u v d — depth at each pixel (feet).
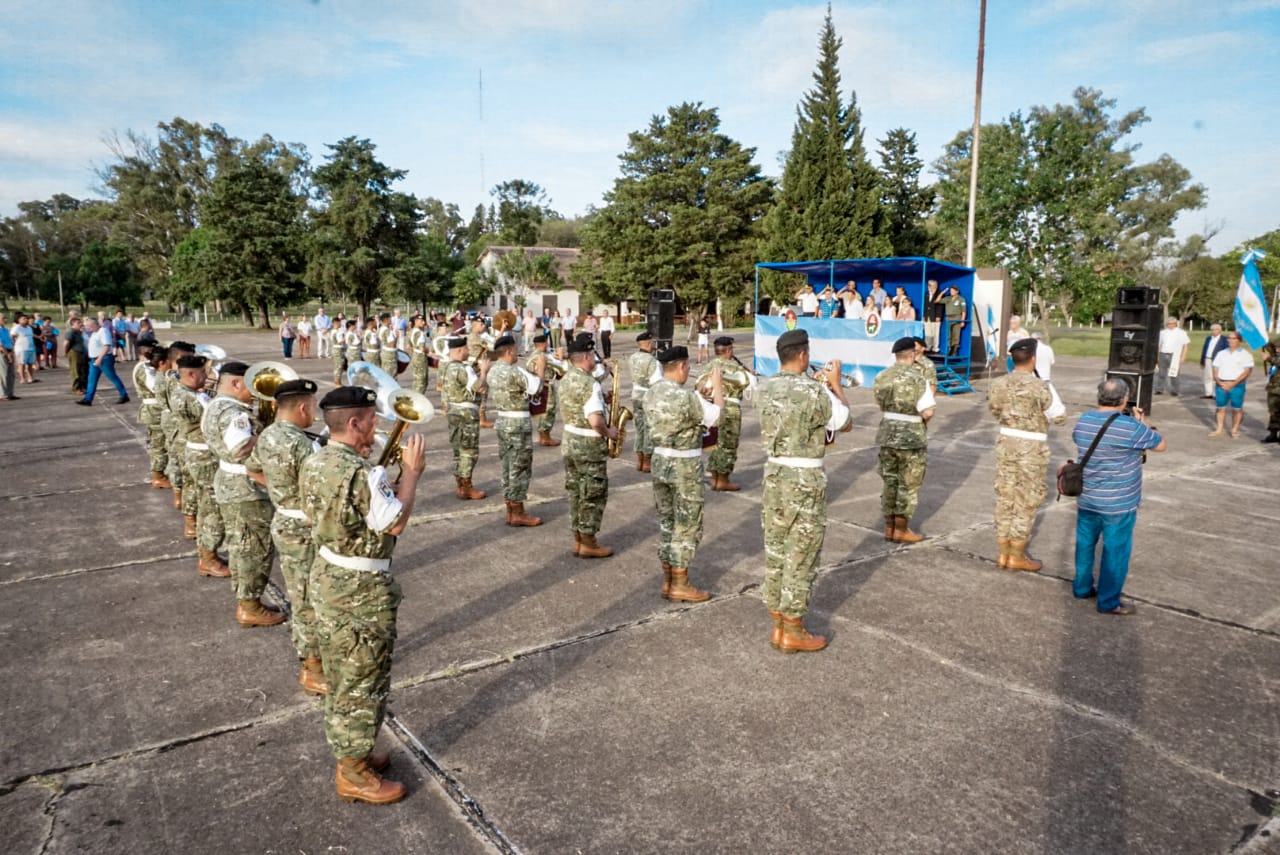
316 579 11.03
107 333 57.72
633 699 14.28
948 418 48.16
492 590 19.76
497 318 47.57
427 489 30.66
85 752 12.67
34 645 16.71
